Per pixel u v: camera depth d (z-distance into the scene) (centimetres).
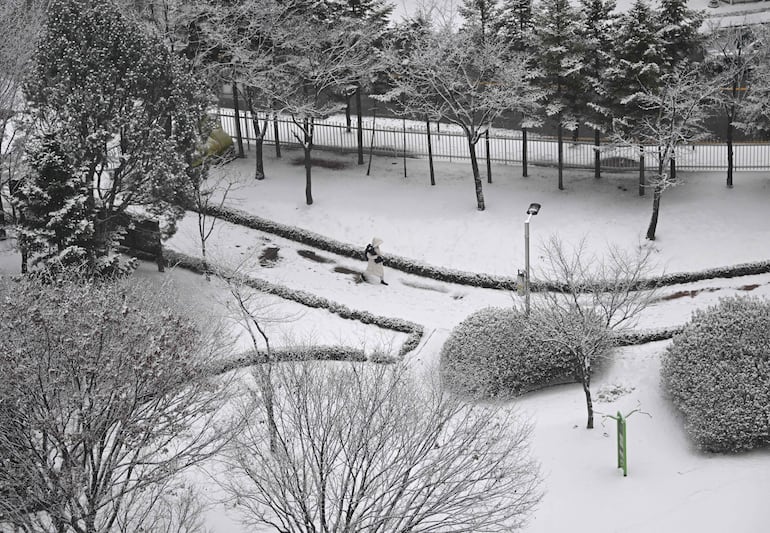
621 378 3109
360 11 4731
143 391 2116
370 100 5281
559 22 4262
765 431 2659
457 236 4156
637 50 4166
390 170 4691
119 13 3441
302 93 4728
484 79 4497
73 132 3197
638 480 2588
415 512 1997
